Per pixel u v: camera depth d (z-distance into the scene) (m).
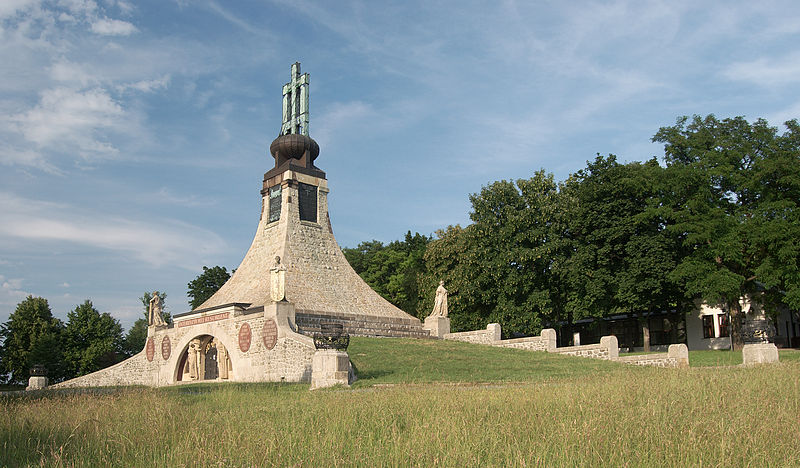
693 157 43.41
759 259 40.34
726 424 10.48
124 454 9.88
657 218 43.81
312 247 44.94
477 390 17.83
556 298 48.94
